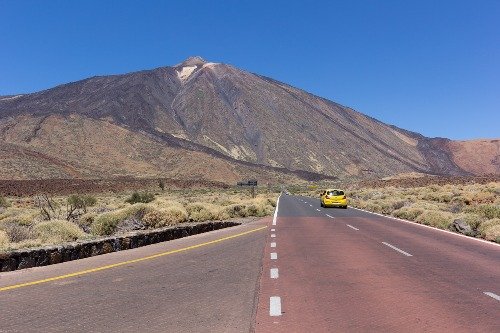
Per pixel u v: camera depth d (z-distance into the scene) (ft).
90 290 30.27
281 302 27.22
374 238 60.90
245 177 620.90
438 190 203.00
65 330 21.79
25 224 80.69
